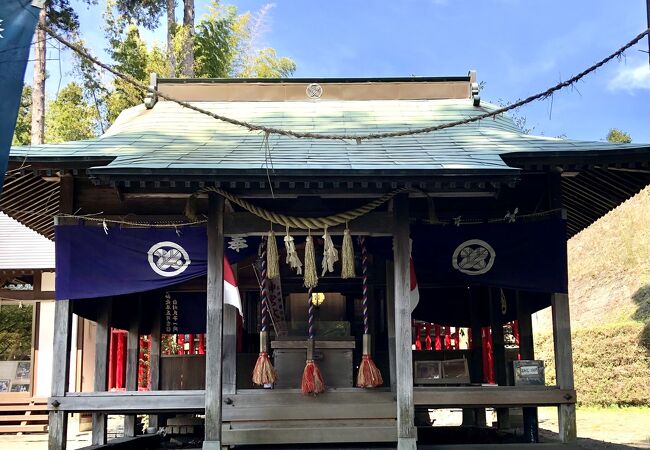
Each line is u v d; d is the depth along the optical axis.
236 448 7.93
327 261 7.23
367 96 10.03
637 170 7.62
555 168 7.48
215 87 9.98
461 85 10.06
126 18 19.19
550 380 15.91
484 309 11.09
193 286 11.15
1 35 4.93
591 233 23.03
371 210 7.46
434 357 10.45
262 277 8.07
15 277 14.27
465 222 7.98
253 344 10.94
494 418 13.57
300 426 7.51
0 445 12.23
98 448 8.27
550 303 8.71
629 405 14.68
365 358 7.72
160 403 7.50
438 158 7.14
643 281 19.02
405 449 6.94
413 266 7.84
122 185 7.04
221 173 6.61
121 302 10.13
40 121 16.95
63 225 7.87
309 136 6.37
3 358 14.35
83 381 14.25
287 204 7.74
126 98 18.92
